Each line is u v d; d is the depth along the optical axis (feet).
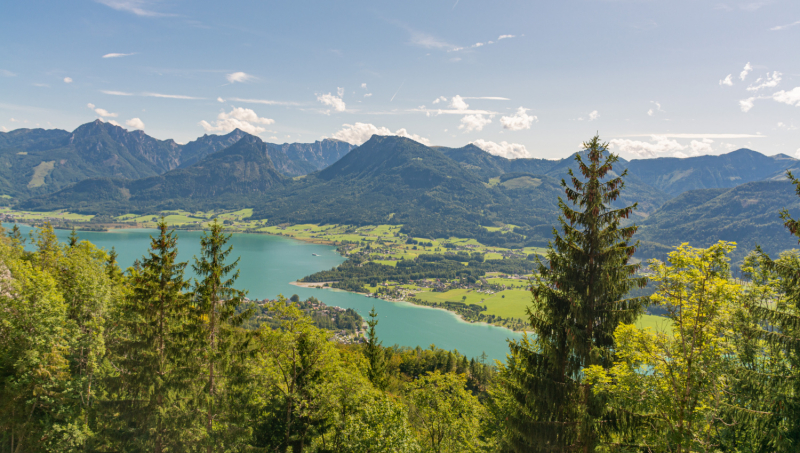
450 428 104.06
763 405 61.05
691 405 57.72
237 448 98.53
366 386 103.30
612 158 66.03
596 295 66.59
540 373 68.95
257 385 103.45
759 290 69.05
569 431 66.18
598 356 64.44
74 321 109.81
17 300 99.76
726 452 61.36
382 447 85.81
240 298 102.83
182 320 103.65
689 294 57.57
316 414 99.30
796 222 62.13
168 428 101.24
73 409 104.47
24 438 98.27
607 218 66.49
